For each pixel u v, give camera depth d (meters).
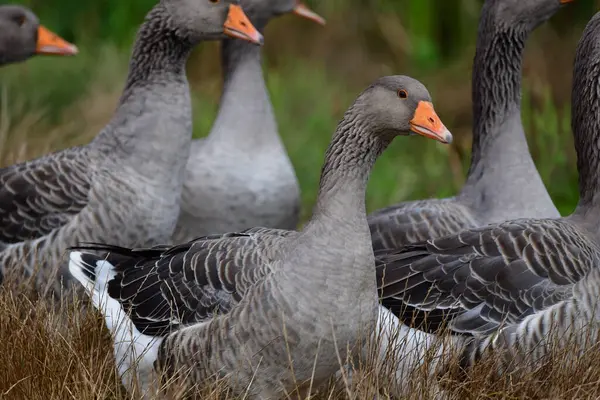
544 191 11.96
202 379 9.04
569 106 17.80
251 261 9.01
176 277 9.43
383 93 8.99
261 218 13.05
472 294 9.91
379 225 11.85
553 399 9.20
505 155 11.99
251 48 13.18
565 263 9.97
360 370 9.06
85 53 20.73
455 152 17.31
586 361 9.59
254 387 8.89
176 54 11.43
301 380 8.88
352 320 8.68
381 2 22.86
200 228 13.05
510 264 9.95
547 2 11.98
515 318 9.82
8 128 16.88
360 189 8.87
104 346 9.84
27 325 9.77
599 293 10.05
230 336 8.81
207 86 20.78
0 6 12.80
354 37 22.73
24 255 10.90
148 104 11.20
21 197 10.95
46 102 19.09
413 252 10.35
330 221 8.73
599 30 11.05
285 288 8.62
